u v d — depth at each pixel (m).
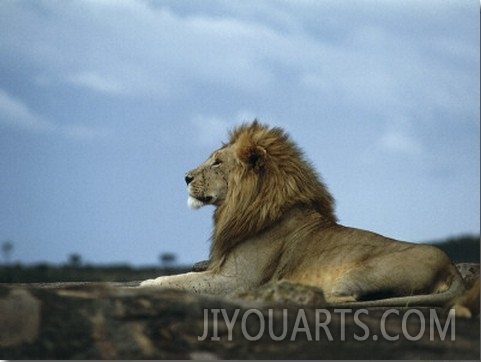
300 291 11.59
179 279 15.36
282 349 9.98
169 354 9.84
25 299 10.31
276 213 15.26
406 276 13.77
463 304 11.88
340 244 14.66
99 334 10.05
